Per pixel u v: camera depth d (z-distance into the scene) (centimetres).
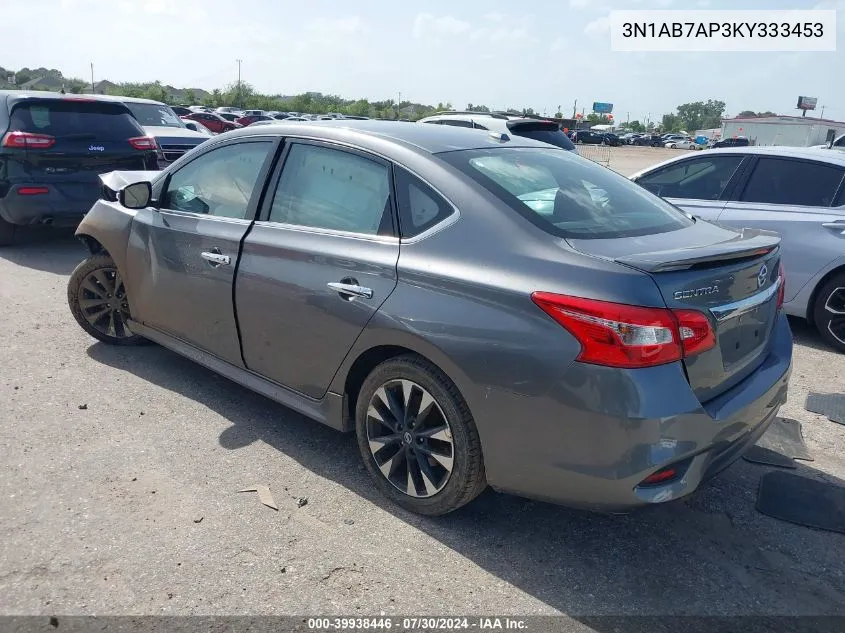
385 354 321
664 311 248
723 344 274
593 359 249
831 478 366
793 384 498
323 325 329
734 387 287
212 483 338
